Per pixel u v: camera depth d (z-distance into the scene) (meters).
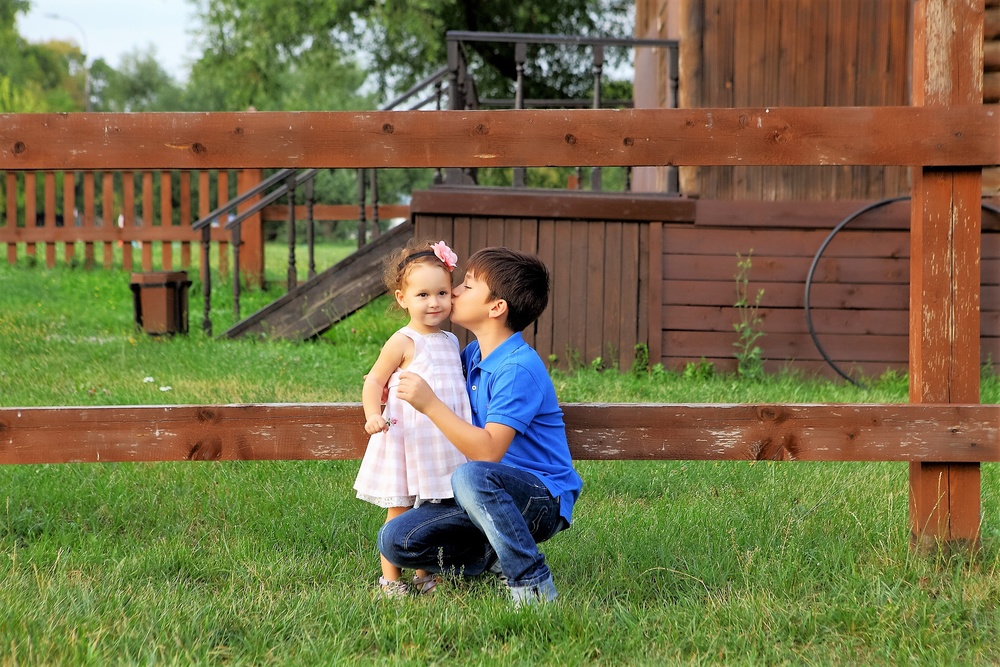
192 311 10.50
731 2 7.23
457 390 2.81
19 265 14.48
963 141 2.97
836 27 7.20
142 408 3.01
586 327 7.21
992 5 6.94
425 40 17.38
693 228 7.20
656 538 3.27
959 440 3.03
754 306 7.19
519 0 18.67
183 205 14.04
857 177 7.17
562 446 2.84
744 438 3.04
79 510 3.55
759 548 3.12
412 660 2.35
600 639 2.45
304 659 2.34
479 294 2.81
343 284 8.33
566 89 20.52
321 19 18.09
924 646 2.47
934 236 3.05
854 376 7.13
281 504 3.66
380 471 2.83
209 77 20.98
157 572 2.94
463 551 2.90
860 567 2.97
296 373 6.48
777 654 2.43
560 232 7.19
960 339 3.07
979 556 3.07
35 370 6.42
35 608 2.52
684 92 7.29
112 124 2.97
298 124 2.98
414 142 2.98
